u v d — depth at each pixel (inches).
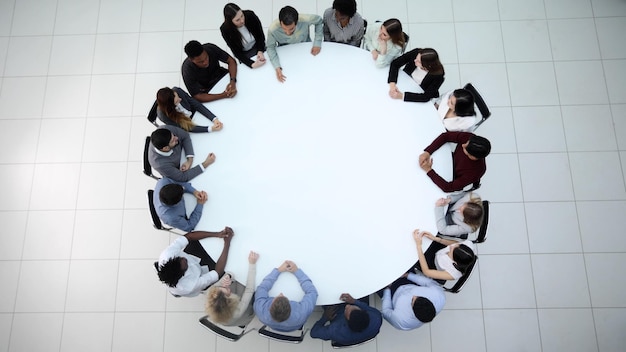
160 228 97.4
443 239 92.4
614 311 118.1
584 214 125.3
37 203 131.0
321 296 87.3
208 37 143.4
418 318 87.4
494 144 131.9
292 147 96.8
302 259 89.3
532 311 119.1
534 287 120.8
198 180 95.6
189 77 104.5
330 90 101.0
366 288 87.5
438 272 91.2
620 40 138.4
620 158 129.2
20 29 145.9
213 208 93.4
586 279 120.6
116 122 137.5
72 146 135.7
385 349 117.5
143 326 121.0
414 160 95.5
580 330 117.3
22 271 125.6
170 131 92.3
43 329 121.3
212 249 90.7
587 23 140.5
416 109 99.6
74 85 140.8
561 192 127.4
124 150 135.0
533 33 140.8
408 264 89.1
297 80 102.0
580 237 123.7
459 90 94.4
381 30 96.7
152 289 123.5
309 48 105.6
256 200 93.5
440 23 142.8
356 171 94.7
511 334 117.8
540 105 134.6
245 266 89.7
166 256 87.6
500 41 140.6
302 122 98.5
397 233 90.9
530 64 138.2
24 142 136.3
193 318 121.0
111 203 130.7
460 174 95.2
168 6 146.7
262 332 89.1
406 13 143.9
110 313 122.1
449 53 140.2
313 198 93.0
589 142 130.9
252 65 103.7
